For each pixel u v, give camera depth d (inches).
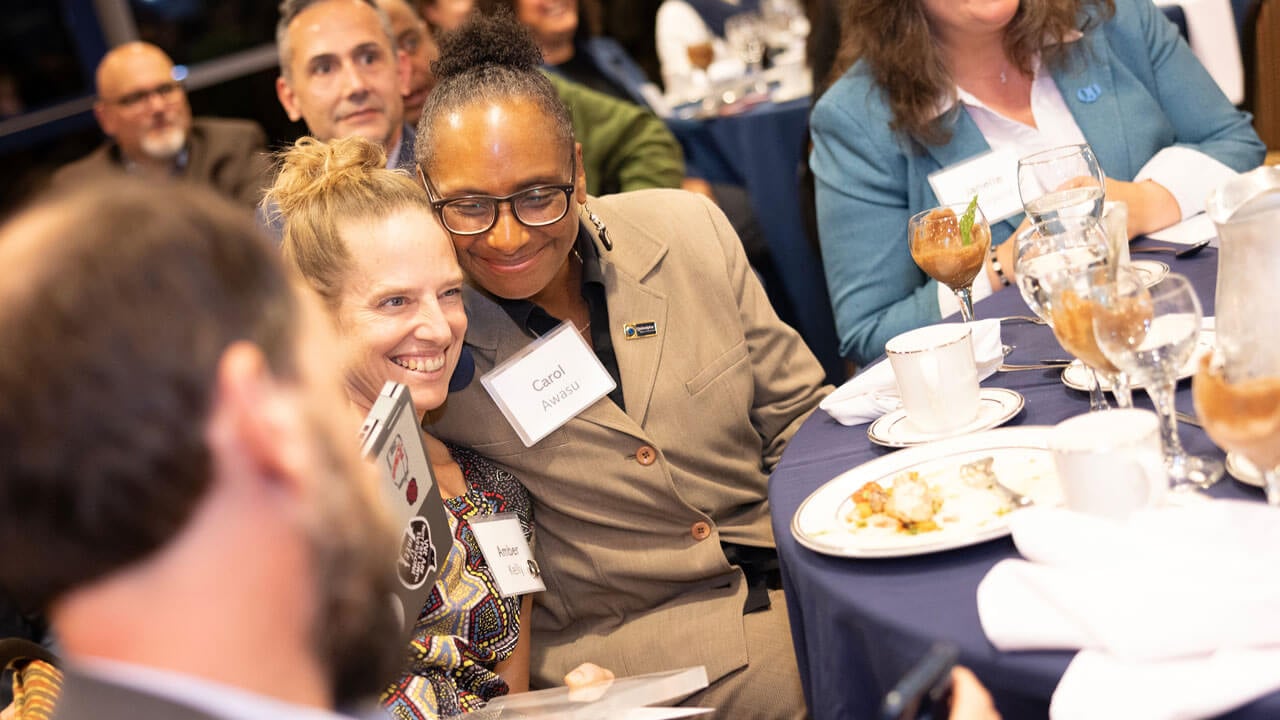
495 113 62.7
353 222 57.4
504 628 61.8
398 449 46.5
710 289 72.4
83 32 221.8
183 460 19.2
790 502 50.7
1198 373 37.4
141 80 155.6
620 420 68.4
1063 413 52.1
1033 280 53.6
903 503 43.9
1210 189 80.1
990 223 84.5
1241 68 117.6
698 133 156.4
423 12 151.7
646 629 69.0
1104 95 89.8
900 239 87.9
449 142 63.2
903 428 54.7
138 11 228.1
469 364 67.4
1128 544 36.0
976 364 59.3
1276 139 120.7
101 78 156.3
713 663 66.4
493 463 68.4
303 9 118.5
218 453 19.6
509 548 63.1
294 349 21.0
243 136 163.9
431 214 59.8
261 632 20.6
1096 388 50.1
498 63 64.7
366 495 22.5
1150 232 79.1
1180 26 116.0
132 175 22.1
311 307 22.8
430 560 49.0
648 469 68.4
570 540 69.7
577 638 70.6
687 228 73.6
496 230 63.7
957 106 86.4
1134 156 89.3
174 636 20.1
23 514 19.1
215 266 20.2
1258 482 39.9
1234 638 32.6
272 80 239.0
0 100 215.3
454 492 65.1
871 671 42.7
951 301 82.0
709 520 69.6
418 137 65.5
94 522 19.1
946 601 39.2
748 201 150.3
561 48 159.2
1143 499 38.3
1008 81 90.6
